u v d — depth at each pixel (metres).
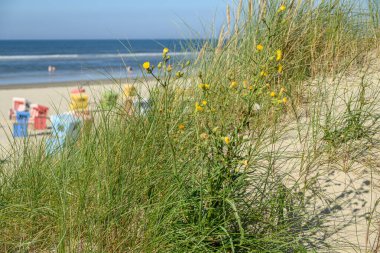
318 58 4.70
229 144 2.61
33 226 2.82
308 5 5.04
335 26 4.91
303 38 4.80
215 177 2.58
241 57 4.28
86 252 2.46
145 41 174.62
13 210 2.86
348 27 5.21
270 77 3.97
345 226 2.87
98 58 69.88
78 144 3.34
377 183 3.25
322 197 3.12
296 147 3.64
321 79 4.54
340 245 2.70
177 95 3.50
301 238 2.70
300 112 4.11
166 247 2.50
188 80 3.94
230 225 2.64
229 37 4.59
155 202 2.70
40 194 2.98
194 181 2.64
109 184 2.68
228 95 3.21
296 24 4.86
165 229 2.56
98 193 2.66
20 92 25.36
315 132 3.69
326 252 2.64
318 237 2.78
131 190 2.70
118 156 2.85
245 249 2.54
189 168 2.74
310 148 3.59
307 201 3.08
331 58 4.70
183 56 4.41
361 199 3.11
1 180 3.23
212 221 2.51
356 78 4.57
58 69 47.91
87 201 2.66
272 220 2.71
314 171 3.38
